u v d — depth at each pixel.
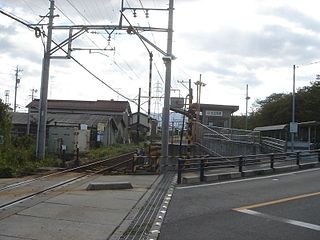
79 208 11.20
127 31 23.05
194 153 29.92
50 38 25.52
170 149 29.97
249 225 9.83
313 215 11.04
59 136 36.53
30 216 9.96
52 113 62.31
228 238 8.62
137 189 15.34
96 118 58.03
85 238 8.28
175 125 52.12
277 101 57.72
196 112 32.91
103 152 40.03
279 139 37.19
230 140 27.48
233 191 15.27
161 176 20.36
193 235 8.84
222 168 22.58
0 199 12.06
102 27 23.64
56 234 8.45
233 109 51.69
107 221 9.87
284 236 8.85
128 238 8.53
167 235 8.83
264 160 25.02
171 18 23.12
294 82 40.09
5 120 32.94
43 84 26.36
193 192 15.02
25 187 14.92
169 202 12.84
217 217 10.70
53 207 11.17
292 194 14.48
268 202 12.91
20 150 28.05
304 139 39.19
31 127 53.38
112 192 14.29
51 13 25.38
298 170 22.98
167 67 23.36
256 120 64.75
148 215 10.84
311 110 51.38
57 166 24.97
